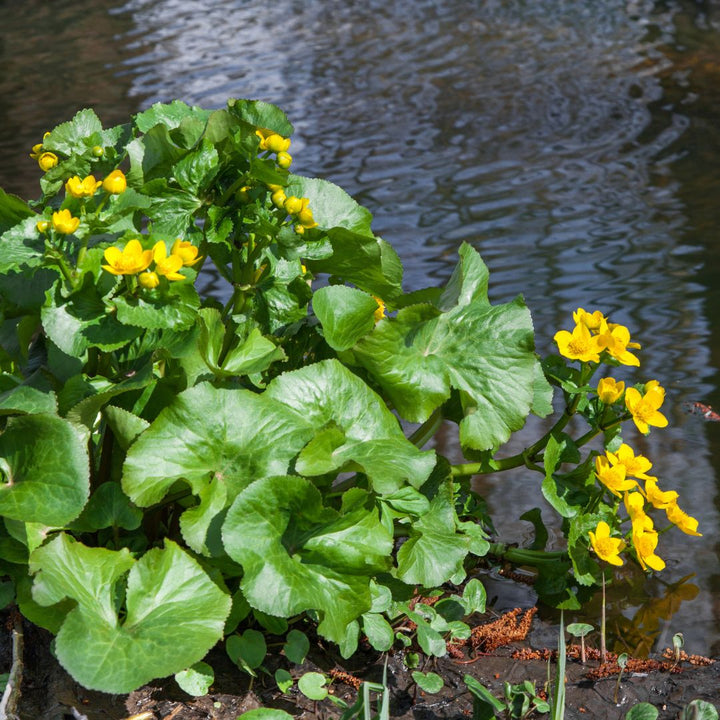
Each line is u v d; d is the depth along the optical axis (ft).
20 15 44.73
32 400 7.64
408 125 26.99
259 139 8.09
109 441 8.07
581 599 9.25
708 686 7.82
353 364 8.79
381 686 6.77
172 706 7.50
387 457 7.73
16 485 7.22
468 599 8.61
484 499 10.49
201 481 7.47
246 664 7.59
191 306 7.56
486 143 25.31
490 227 19.31
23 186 21.52
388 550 7.57
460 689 7.88
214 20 43.32
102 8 45.98
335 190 9.22
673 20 41.29
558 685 6.83
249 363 8.06
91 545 8.27
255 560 7.18
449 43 38.27
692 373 13.07
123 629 6.81
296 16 44.34
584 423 12.17
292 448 7.68
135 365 8.04
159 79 32.27
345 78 32.60
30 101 29.71
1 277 7.72
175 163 8.42
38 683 7.66
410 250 18.04
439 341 8.65
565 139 25.57
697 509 10.28
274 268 8.50
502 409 8.52
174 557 7.16
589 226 19.27
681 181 22.02
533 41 38.24
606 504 9.52
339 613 7.29
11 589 7.84
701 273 16.63
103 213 7.92
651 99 29.32
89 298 7.56
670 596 9.19
